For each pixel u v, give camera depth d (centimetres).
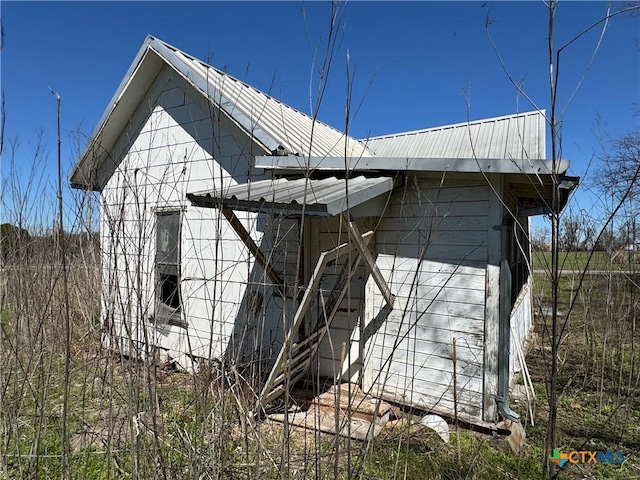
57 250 295
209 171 563
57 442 326
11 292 337
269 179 482
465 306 411
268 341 496
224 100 509
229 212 374
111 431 256
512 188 473
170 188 602
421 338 432
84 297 321
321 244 474
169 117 607
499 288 395
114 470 284
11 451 311
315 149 517
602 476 323
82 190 299
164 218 608
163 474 219
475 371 404
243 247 530
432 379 426
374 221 452
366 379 455
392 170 421
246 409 237
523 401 473
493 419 392
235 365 258
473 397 404
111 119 639
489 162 358
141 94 629
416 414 421
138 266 268
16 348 291
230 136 541
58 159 212
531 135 645
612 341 575
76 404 362
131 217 631
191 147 582
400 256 442
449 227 417
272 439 332
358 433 358
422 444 333
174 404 373
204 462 230
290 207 314
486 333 398
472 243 407
